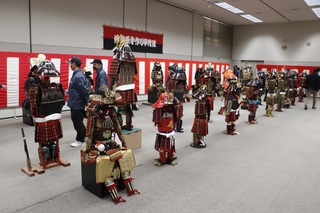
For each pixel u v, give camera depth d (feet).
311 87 31.32
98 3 27.89
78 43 26.53
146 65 33.14
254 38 53.62
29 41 22.59
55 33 24.45
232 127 18.60
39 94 10.91
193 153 14.44
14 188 9.93
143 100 33.40
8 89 21.12
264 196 9.81
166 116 12.09
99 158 9.02
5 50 21.11
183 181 10.90
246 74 27.25
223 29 52.24
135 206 8.88
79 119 14.58
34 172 11.29
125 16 31.04
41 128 11.21
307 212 8.79
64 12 24.97
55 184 10.32
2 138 15.97
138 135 14.93
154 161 13.05
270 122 23.44
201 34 45.42
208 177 11.37
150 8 34.30
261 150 15.34
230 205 9.11
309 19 45.88
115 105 9.36
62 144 15.14
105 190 9.44
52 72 10.72
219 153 14.57
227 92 18.25
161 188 10.23
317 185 10.85
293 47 49.83
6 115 21.45
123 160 9.41
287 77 33.58
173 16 38.37
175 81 16.69
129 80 13.96
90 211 8.51
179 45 40.45
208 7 38.58
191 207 8.91
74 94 14.35
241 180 11.16
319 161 13.74
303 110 30.96
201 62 43.27
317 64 47.83
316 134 19.44
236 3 35.37
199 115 14.99
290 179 11.39
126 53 13.38
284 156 14.39
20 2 21.68
